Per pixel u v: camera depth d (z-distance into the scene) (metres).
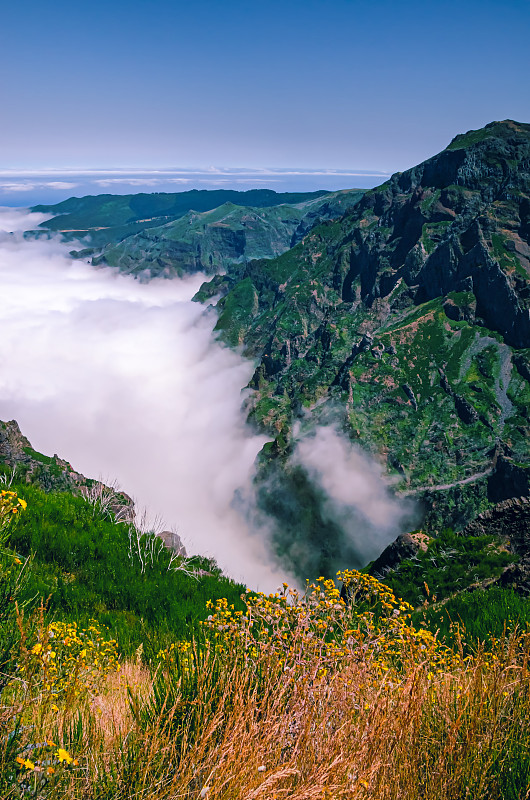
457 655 4.81
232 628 4.62
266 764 3.30
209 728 3.49
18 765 2.87
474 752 3.52
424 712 3.77
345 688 3.85
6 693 3.40
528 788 3.34
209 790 3.00
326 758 3.34
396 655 4.88
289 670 4.00
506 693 4.04
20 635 3.63
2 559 3.94
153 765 3.22
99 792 3.05
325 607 4.74
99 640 6.68
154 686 4.22
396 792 3.27
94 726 3.64
